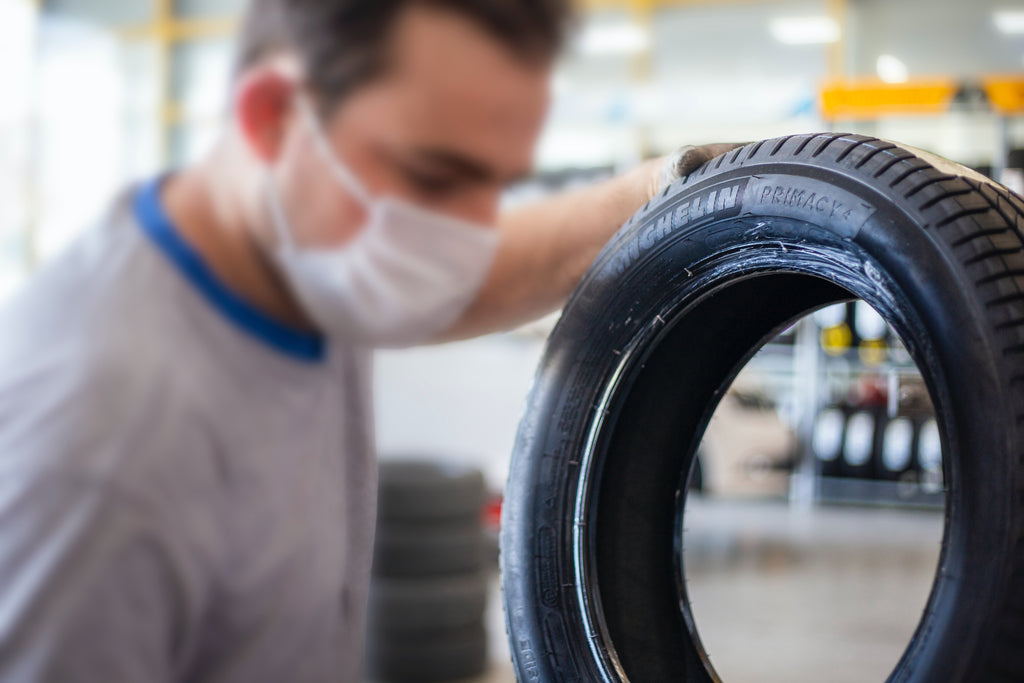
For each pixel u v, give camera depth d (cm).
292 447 66
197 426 58
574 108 749
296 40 53
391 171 56
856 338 564
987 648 71
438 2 50
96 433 54
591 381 101
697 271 96
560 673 101
